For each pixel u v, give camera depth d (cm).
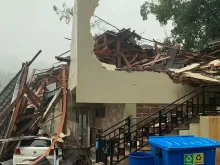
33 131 1483
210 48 1741
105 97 993
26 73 1508
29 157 1138
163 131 884
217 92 1072
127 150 919
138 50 2045
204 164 503
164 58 1628
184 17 2545
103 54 1917
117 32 2045
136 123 929
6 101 1546
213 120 753
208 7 2500
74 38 1106
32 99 1499
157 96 1033
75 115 1568
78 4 994
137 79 1022
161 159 523
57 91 1430
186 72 993
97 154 849
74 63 1091
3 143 1302
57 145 1126
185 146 498
